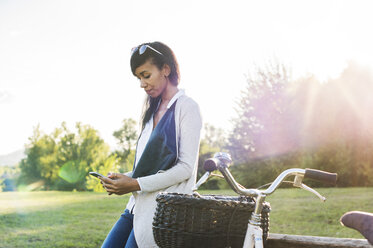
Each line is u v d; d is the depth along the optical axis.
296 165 14.87
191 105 2.18
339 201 8.98
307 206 8.52
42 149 30.02
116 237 2.30
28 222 8.13
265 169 15.78
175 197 1.75
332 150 14.26
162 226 1.77
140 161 2.17
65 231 7.13
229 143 17.16
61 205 11.16
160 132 2.16
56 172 28.52
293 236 2.18
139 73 2.27
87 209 9.98
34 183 30.41
